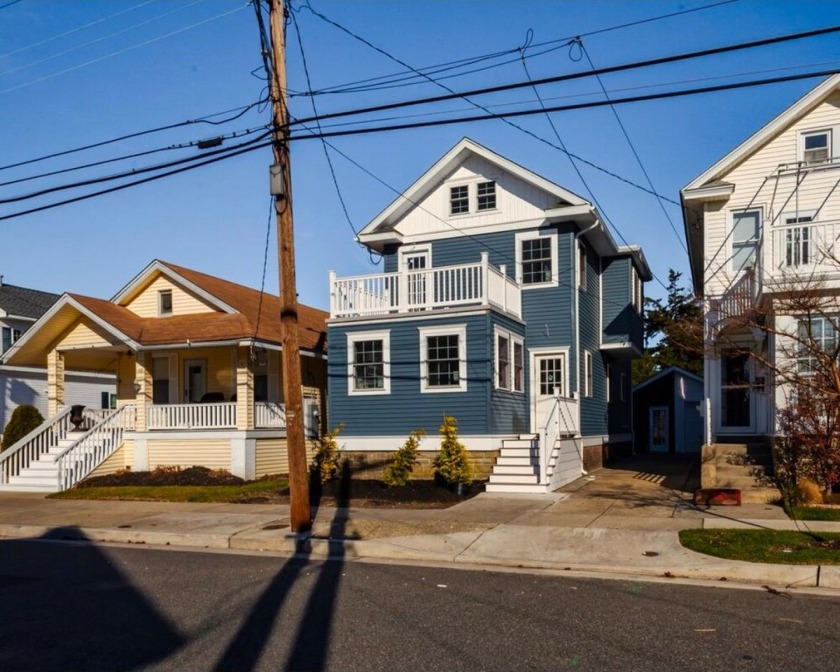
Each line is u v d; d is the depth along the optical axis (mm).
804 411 13859
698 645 6395
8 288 34594
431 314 19016
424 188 22781
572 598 8109
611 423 26109
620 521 12344
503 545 10938
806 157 18391
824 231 15680
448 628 6941
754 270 17156
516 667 5859
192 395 23938
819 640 6531
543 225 21469
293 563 10352
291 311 12234
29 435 21391
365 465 19422
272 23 12211
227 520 13609
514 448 18094
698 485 17188
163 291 23750
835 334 14406
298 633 6828
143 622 7312
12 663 6145
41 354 24031
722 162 18672
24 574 9859
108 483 20312
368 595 8289
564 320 21125
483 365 18469
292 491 12172
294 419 12211
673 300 42281
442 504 14891
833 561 9141
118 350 23594
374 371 19672
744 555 9602
